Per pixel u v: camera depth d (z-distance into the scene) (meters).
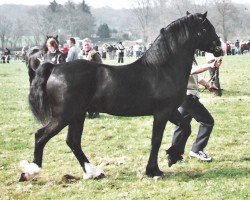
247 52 73.00
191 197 6.63
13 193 6.96
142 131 11.44
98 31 141.62
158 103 7.29
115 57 60.00
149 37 115.19
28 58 12.28
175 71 7.36
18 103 17.02
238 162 8.52
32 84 7.09
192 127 11.80
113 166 8.34
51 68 7.11
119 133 11.28
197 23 7.49
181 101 7.49
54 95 6.96
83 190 7.05
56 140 10.60
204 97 17.02
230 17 106.31
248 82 22.30
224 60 45.94
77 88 6.95
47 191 7.04
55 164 8.55
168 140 10.44
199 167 8.19
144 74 7.25
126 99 7.14
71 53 12.98
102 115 13.70
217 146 9.70
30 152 9.58
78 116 7.10
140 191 6.91
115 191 6.98
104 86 7.07
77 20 126.62
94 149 9.72
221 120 12.51
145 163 8.51
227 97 17.02
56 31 122.38
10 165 8.60
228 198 6.58
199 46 7.58
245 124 11.97
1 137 11.02
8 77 30.47
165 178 7.55
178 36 7.40
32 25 127.31
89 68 7.09
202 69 8.01
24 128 12.15
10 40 120.19
